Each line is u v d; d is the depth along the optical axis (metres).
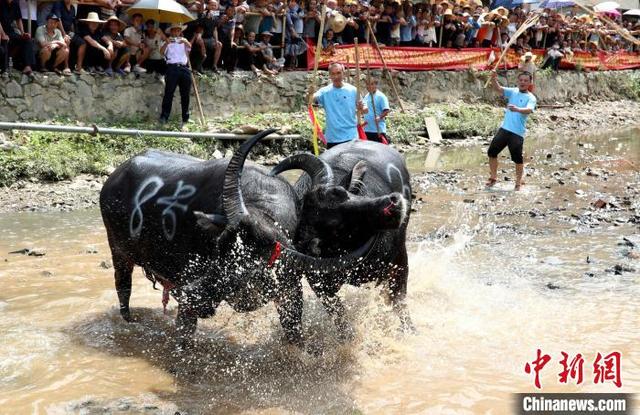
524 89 12.58
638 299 6.93
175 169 5.88
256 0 18.36
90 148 13.89
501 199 11.95
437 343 6.00
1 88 14.10
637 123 25.70
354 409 4.88
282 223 5.12
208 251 5.36
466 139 20.48
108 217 6.23
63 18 14.95
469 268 8.07
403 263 6.16
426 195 12.34
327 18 19.20
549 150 18.47
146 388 5.23
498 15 23.89
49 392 5.13
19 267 8.05
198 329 6.29
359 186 5.47
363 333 6.08
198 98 16.25
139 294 7.32
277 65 18.80
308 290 7.21
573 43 28.30
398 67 21.44
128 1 16.00
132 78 15.97
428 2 22.08
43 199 11.73
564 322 6.39
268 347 5.93
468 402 4.97
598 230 9.73
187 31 16.91
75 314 6.66
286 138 16.25
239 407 4.93
